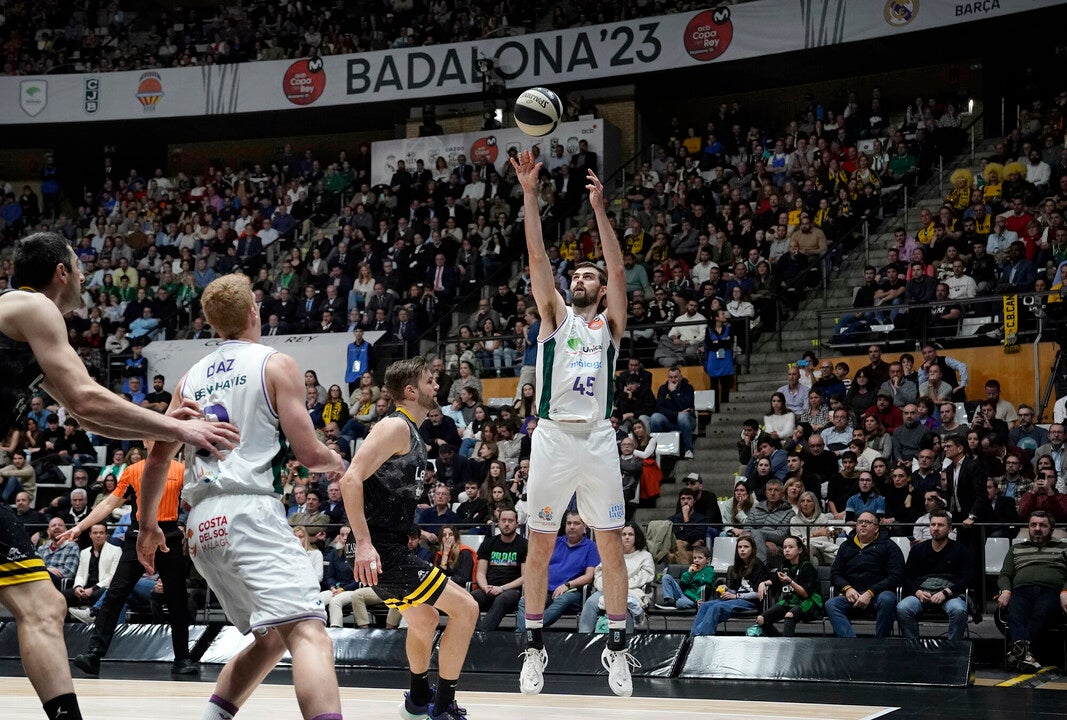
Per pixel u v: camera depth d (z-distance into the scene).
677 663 9.00
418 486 5.20
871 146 18.91
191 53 24.47
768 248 16.86
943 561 9.48
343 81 22.67
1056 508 10.24
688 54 20.45
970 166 17.78
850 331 14.70
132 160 26.86
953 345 14.10
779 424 13.12
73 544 11.85
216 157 26.22
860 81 21.64
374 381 16.75
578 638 9.45
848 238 17.08
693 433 14.09
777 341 15.40
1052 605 8.98
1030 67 19.88
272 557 3.68
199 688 7.57
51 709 3.76
